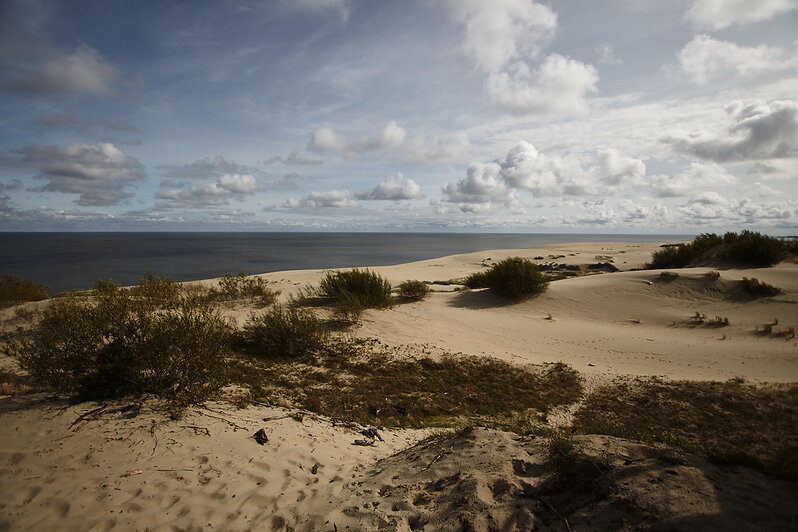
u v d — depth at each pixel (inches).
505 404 348.5
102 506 131.4
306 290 770.2
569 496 130.6
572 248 2568.9
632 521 110.6
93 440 171.6
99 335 230.8
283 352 451.8
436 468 169.2
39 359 219.5
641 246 2738.7
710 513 108.5
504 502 131.7
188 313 260.2
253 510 139.9
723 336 581.9
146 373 233.5
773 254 849.5
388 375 409.7
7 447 158.2
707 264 951.6
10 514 122.6
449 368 437.7
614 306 761.6
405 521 129.6
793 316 616.4
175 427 195.5
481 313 752.3
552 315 746.2
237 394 286.7
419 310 729.6
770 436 267.6
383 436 250.8
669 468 135.7
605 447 156.8
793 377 406.9
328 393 343.9
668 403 344.8
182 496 143.1
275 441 198.8
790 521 105.0
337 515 134.9
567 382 406.9
